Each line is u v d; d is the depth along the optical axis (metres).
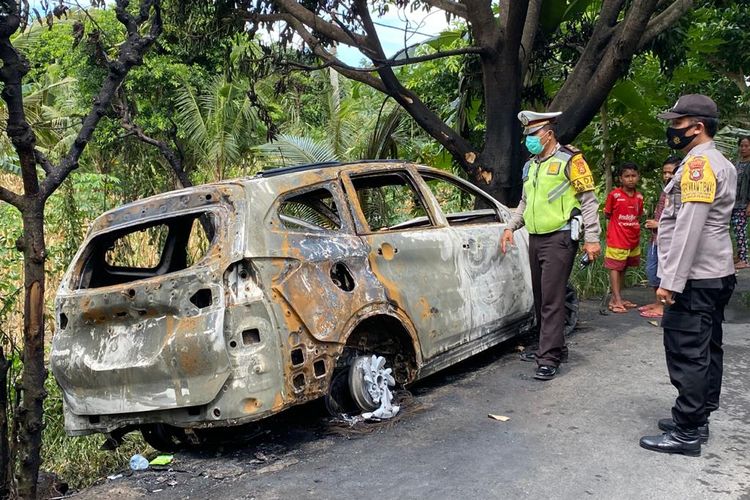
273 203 3.86
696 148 3.53
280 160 10.59
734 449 3.73
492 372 5.32
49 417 5.56
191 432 3.85
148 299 3.62
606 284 8.41
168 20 7.84
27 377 3.21
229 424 3.51
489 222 6.00
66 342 3.90
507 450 3.80
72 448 5.21
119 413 3.75
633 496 3.22
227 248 3.60
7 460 3.41
